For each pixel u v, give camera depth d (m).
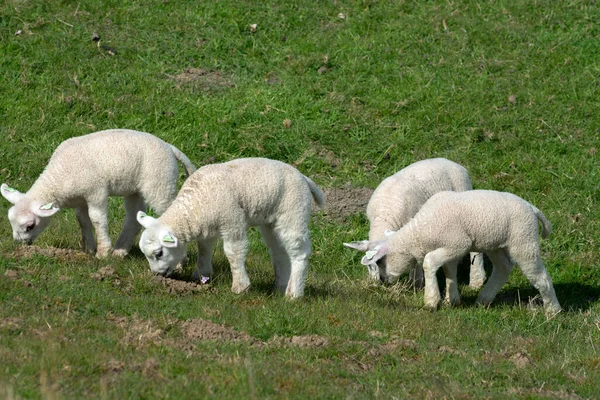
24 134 20.73
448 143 21.30
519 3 25.89
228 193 13.72
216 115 21.61
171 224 13.91
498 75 23.38
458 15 25.36
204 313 12.68
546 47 24.30
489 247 14.62
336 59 23.81
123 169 14.98
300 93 22.58
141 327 11.87
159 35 24.28
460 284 17.12
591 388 11.48
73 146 15.12
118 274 14.12
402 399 10.43
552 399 10.95
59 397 9.22
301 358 11.49
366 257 14.85
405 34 24.64
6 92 21.81
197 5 25.42
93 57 23.25
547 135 21.53
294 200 14.12
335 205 19.33
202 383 10.07
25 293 12.46
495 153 21.06
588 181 20.09
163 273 14.29
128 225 15.74
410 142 21.22
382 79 23.20
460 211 14.45
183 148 20.56
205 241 14.33
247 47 24.28
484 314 14.66
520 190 19.97
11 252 14.42
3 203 18.84
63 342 10.91
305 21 25.19
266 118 21.67
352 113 21.97
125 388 9.75
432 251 14.66
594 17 25.38
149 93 22.20
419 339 12.84
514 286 17.00
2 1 24.58
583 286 17.25
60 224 17.67
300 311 13.26
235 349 11.46
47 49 23.19
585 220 18.94
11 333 11.05
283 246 14.33
